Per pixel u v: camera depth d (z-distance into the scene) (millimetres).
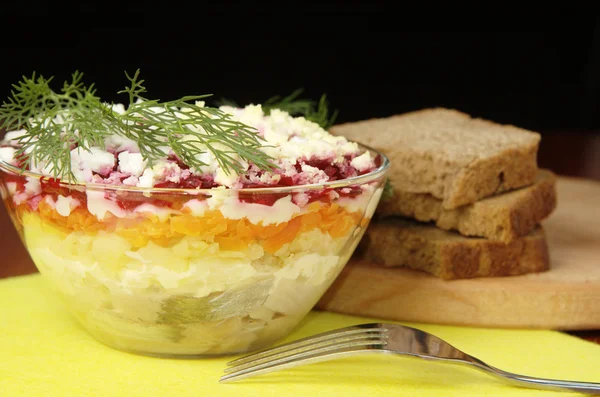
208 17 1594
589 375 501
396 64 1690
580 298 553
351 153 499
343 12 1646
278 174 468
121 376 482
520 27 1695
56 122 515
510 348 530
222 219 455
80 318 508
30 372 483
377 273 570
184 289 470
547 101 1700
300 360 476
